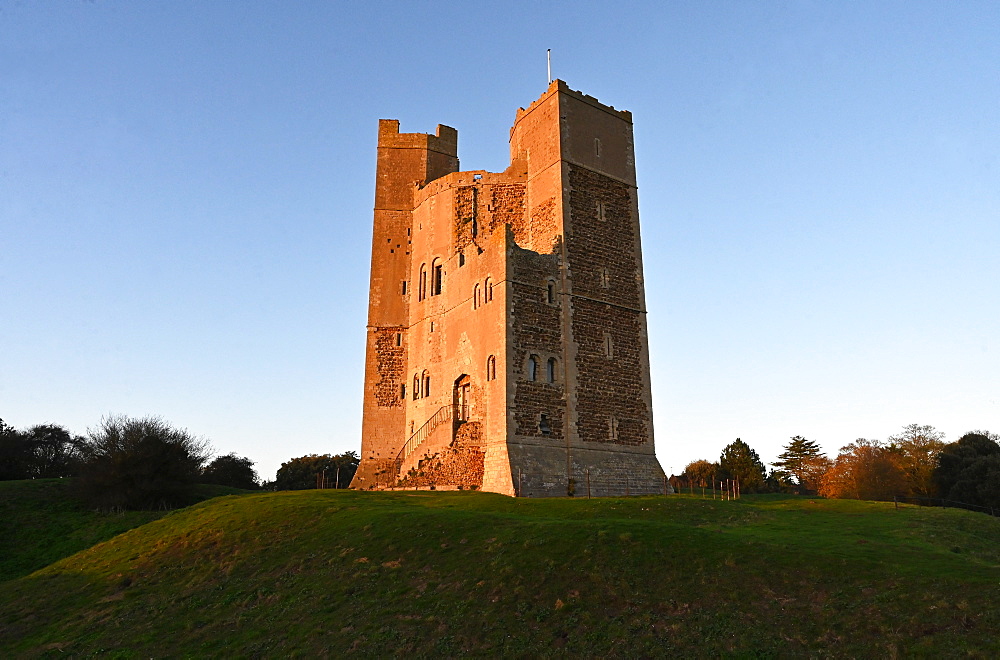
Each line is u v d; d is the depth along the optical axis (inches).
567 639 728.3
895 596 713.0
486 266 1734.7
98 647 875.4
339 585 939.3
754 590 772.0
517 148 2033.7
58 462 3026.6
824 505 1470.2
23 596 1151.0
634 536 940.0
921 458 2874.0
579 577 848.9
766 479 3531.0
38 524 1696.6
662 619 740.0
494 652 721.6
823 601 730.2
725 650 666.8
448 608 825.5
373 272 2201.0
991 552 1044.5
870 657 627.5
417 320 2086.6
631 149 2001.7
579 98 1923.0
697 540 915.4
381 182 2273.6
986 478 2416.3
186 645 844.6
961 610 668.1
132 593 1059.9
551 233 1817.2
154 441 1898.4
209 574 1084.5
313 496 1505.9
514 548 954.7
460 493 1513.3
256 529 1248.8
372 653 751.1
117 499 1809.8
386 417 2091.5
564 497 1508.4
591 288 1796.3
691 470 3417.8
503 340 1617.9
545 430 1617.9
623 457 1731.1
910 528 1152.2
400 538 1061.8
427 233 2116.1
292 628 842.2
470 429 1690.5
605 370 1761.8
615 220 1898.4
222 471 3034.0
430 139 2308.1
